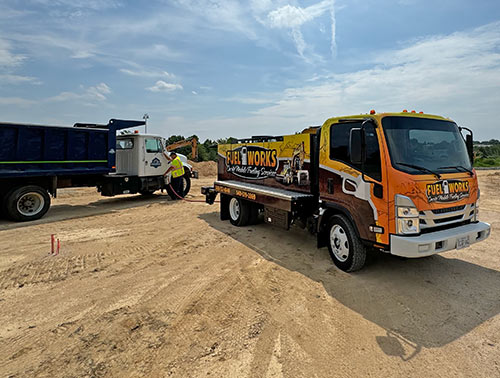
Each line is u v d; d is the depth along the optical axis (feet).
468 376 8.62
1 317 11.68
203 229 24.88
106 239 22.15
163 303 12.73
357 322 11.34
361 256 15.10
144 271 16.16
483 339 10.31
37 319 11.54
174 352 9.64
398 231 12.80
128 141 39.29
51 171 29.81
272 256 18.33
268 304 12.64
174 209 34.17
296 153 19.75
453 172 14.07
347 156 15.12
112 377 8.57
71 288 14.15
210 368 8.92
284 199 18.47
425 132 14.52
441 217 13.26
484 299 13.00
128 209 34.14
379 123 13.69
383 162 13.29
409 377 8.60
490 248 19.38
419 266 16.52
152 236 22.90
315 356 9.48
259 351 9.69
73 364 9.09
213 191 28.84
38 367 8.98
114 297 13.26
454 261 17.22
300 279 15.02
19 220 27.71
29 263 17.34
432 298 13.10
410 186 12.64
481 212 30.83
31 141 28.50
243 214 25.05
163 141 41.37
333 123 16.03
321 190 16.87
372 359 9.36
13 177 27.66
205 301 12.89
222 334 10.59
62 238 22.43
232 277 15.31
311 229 18.51
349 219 15.43
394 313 11.95
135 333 10.62
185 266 16.85
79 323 11.27
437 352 9.67
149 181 39.70
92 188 50.98
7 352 9.66
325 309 12.25
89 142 32.48
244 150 25.68
